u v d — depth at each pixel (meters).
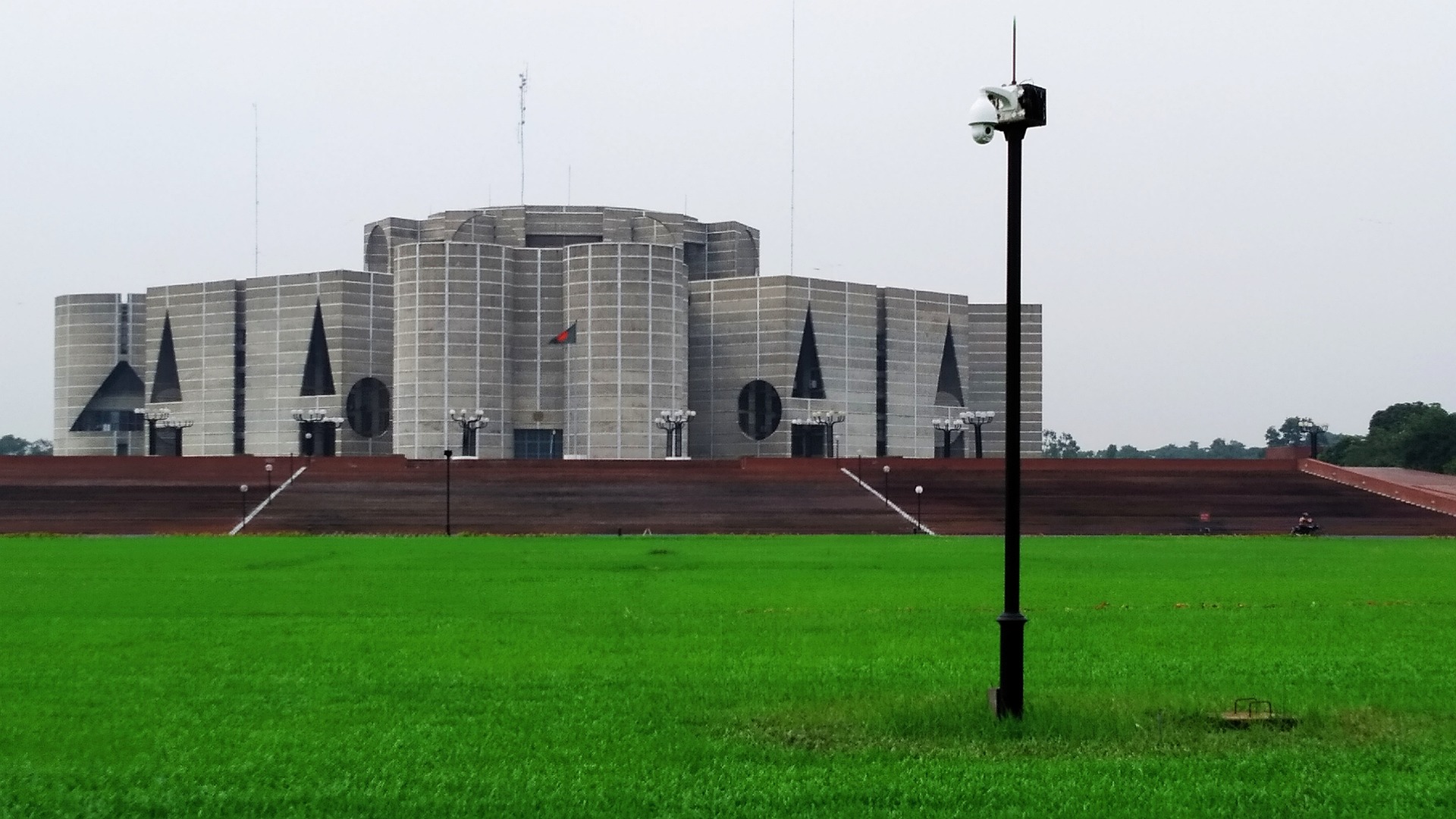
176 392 190.38
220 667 29.97
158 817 18.17
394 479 119.19
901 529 104.94
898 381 188.62
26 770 20.42
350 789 19.31
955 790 19.17
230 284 184.88
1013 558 23.69
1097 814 18.11
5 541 86.62
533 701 25.62
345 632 36.56
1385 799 18.84
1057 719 23.14
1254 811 18.31
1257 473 126.44
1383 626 38.12
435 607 43.59
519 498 113.06
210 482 117.94
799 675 28.64
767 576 57.25
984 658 31.31
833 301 179.62
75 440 194.62
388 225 190.00
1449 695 26.30
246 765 20.62
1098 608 43.22
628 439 167.25
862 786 19.41
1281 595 48.72
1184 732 22.72
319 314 178.75
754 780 19.70
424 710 24.86
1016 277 23.62
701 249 195.88
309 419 167.00
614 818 17.95
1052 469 126.62
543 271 175.00
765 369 176.88
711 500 113.88
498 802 18.66
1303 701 25.36
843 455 179.75
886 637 35.28
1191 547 82.62
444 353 168.50
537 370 174.38
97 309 194.38
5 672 29.25
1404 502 114.94
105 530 101.00
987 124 23.67
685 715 24.23
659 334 168.75
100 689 27.11
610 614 41.09
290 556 70.06
